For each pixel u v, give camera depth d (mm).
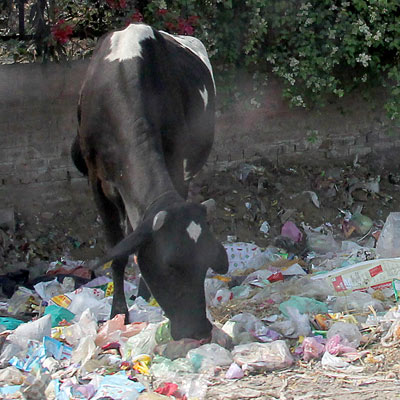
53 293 6742
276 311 6184
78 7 8117
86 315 5801
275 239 8086
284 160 9172
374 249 7617
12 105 7984
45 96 8094
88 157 6027
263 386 4930
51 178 8227
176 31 8016
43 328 5586
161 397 4637
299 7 8414
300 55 8484
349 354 5328
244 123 8945
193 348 5211
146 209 5117
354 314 6074
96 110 5844
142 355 5277
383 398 4746
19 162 8086
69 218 8203
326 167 9250
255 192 8711
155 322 5965
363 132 9414
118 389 4754
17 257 7633
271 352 5254
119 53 5910
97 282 7035
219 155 8898
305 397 4762
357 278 6617
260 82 8742
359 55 8602
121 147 5543
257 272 7090
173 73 6285
